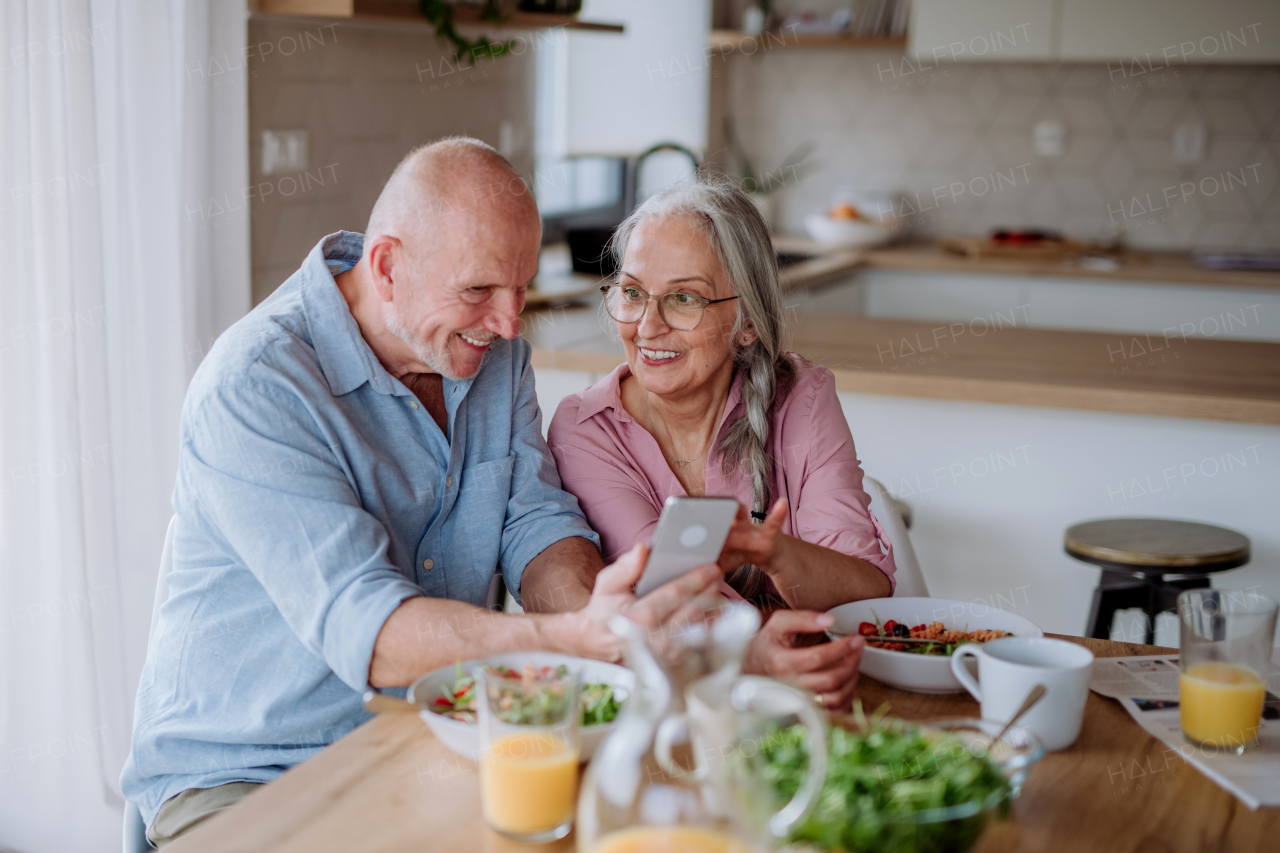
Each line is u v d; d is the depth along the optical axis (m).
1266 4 3.89
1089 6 4.06
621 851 0.72
